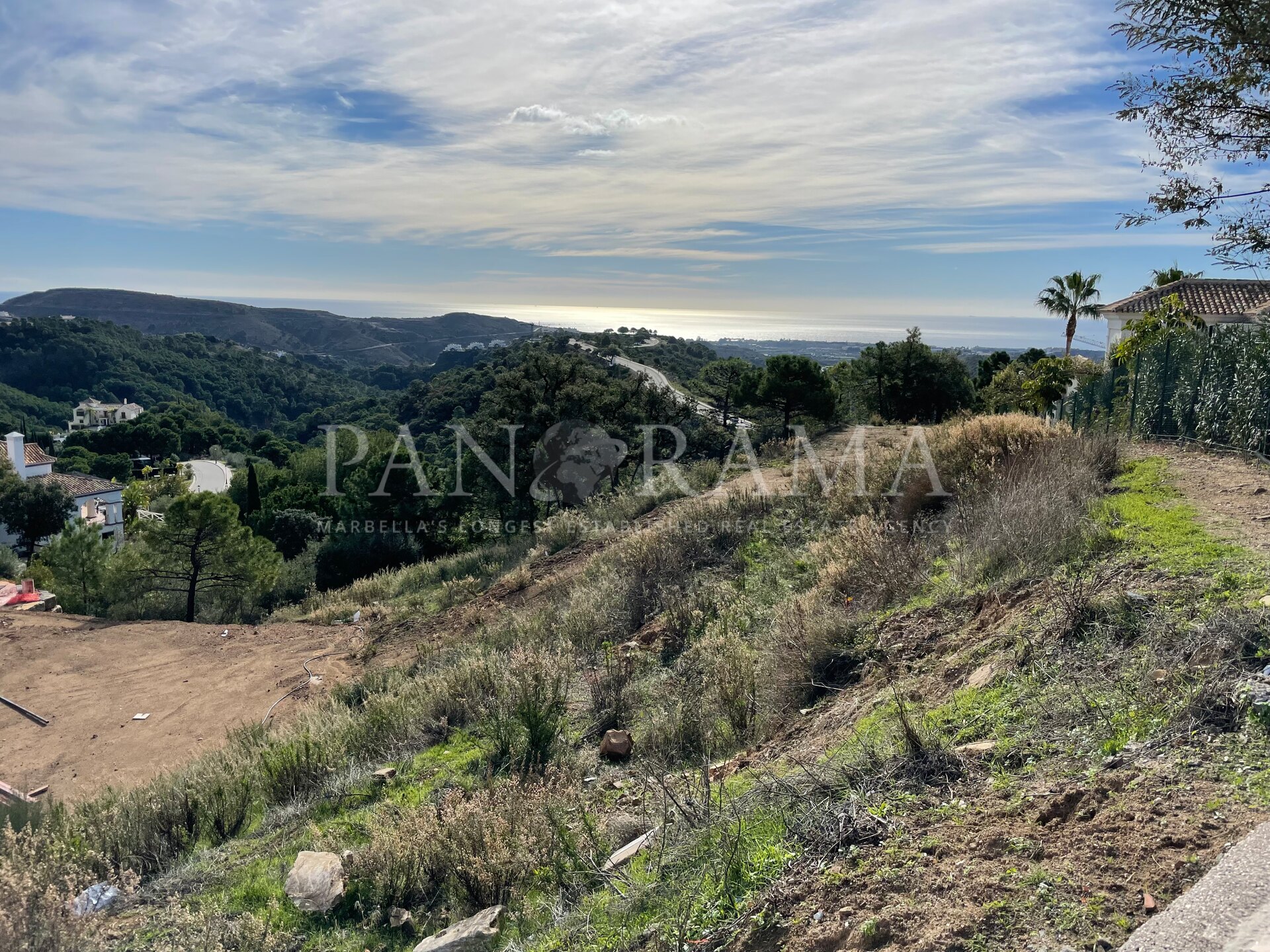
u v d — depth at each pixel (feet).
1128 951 6.78
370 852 16.38
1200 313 95.81
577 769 19.45
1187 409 35.86
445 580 59.77
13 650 48.19
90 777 32.07
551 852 15.01
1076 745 11.18
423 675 34.94
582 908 12.60
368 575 77.61
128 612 64.44
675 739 19.80
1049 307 122.31
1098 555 18.86
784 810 12.07
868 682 18.34
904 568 23.76
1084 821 9.13
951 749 12.05
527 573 47.16
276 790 22.84
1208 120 23.02
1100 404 48.29
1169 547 17.97
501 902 14.47
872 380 106.93
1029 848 8.92
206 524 63.26
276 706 38.52
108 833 19.94
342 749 24.95
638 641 29.12
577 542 51.88
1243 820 8.27
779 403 91.91
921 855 9.52
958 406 102.99
